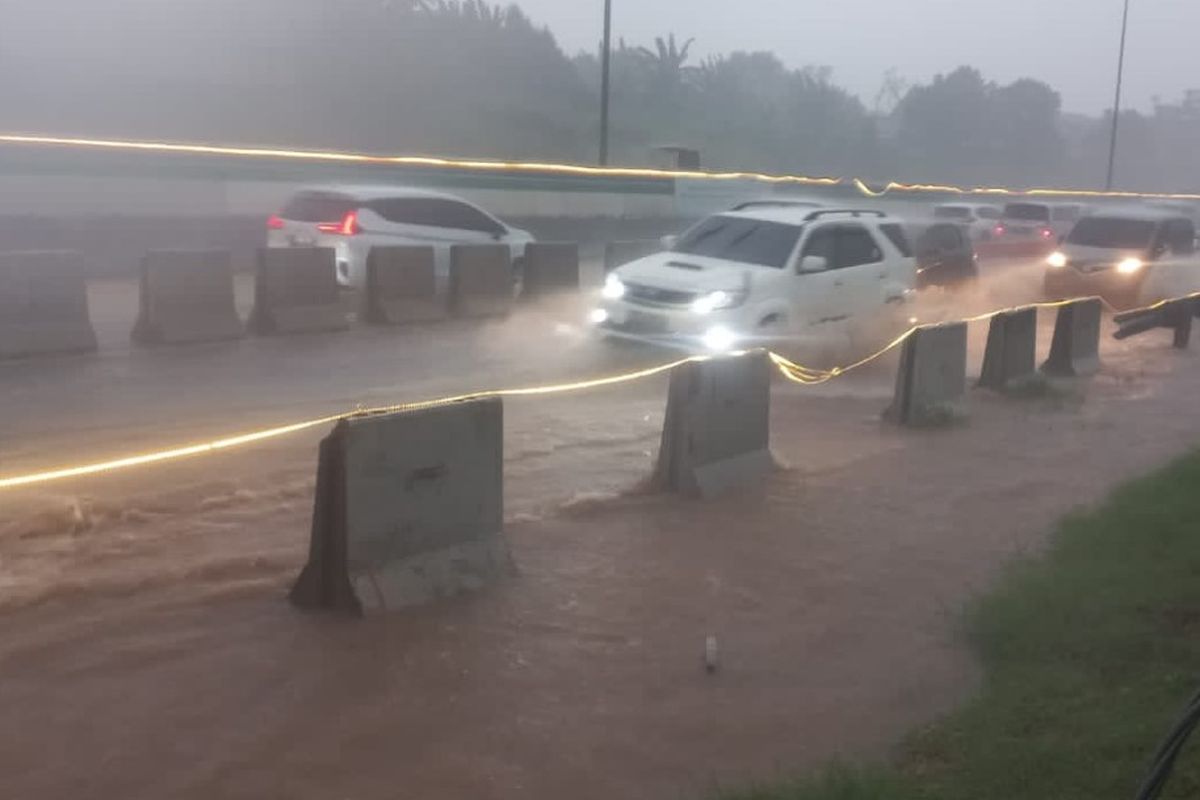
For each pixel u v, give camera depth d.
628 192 36.16
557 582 7.36
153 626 6.37
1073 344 16.83
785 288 15.19
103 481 9.10
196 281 15.65
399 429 6.77
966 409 13.52
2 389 12.18
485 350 16.31
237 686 5.75
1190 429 13.09
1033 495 9.91
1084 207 44.78
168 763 5.05
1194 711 3.66
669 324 14.82
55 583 6.83
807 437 11.80
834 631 6.84
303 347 15.84
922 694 6.05
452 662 6.15
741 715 5.76
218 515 8.38
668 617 6.93
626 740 5.46
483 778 5.07
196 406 11.85
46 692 5.60
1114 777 4.87
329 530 6.65
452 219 20.97
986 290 29.34
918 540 8.55
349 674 5.94
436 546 7.05
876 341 16.78
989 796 4.79
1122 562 7.70
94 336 14.48
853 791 4.77
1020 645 6.42
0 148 23.39
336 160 27.00
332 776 5.02
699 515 8.91
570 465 10.27
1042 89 80.25
